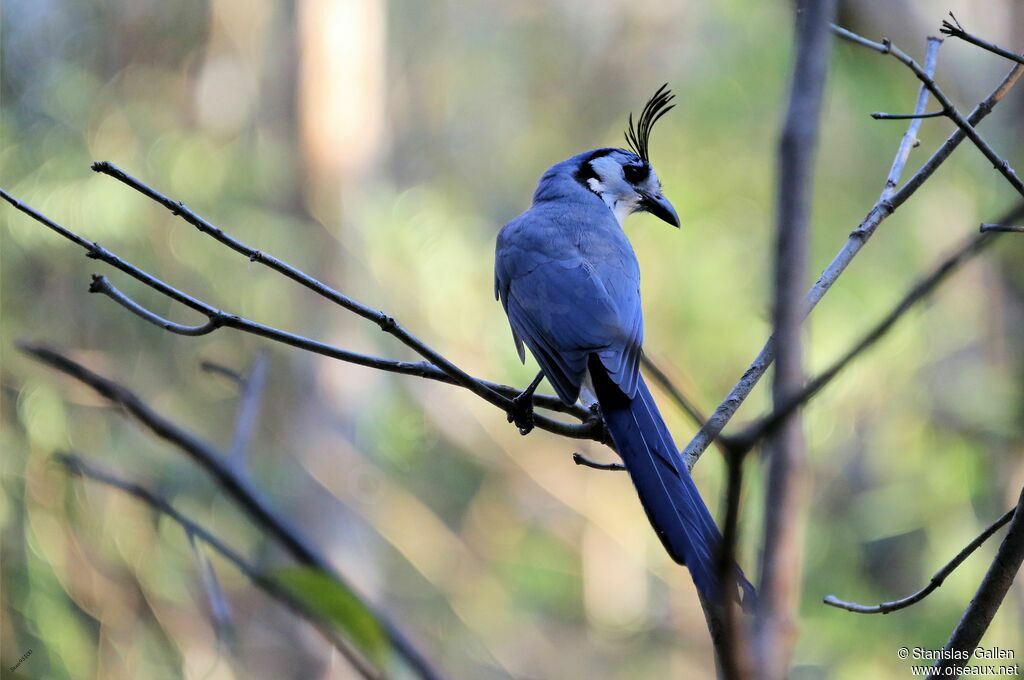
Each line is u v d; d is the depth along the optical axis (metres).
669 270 14.43
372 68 16.81
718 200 14.64
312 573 2.69
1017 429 11.92
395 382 16.56
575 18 19.36
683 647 16.69
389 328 4.38
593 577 16.94
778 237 2.05
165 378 15.33
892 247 13.73
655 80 18.69
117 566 12.02
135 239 15.11
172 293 4.28
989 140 12.29
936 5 12.64
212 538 3.11
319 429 16.20
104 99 16.27
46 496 12.02
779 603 1.98
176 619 12.13
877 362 12.88
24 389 12.58
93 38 17.19
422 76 19.97
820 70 2.13
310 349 4.45
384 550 17.52
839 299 13.22
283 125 16.73
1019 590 10.48
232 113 17.02
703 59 15.46
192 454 3.11
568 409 5.27
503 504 17.47
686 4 18.11
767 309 2.05
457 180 19.45
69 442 12.32
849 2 12.63
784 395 1.97
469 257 15.74
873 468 13.62
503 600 17.23
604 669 16.86
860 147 14.24
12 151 14.98
